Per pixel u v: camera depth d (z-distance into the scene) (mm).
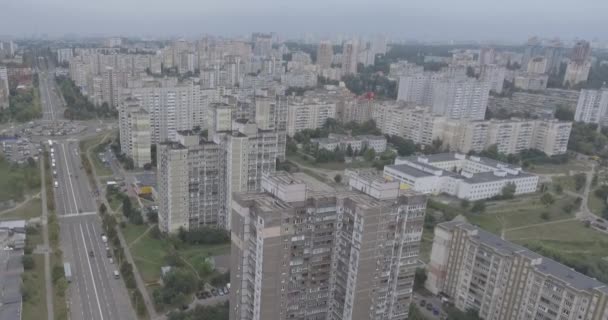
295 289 186250
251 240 176625
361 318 191375
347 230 183875
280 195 176500
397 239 192375
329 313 199375
